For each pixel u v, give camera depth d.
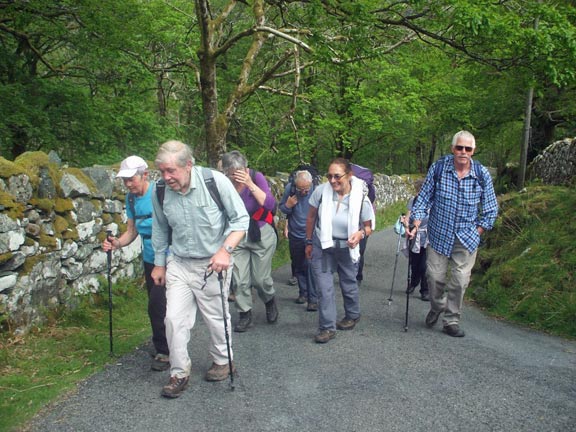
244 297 5.22
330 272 4.97
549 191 8.55
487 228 4.97
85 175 5.88
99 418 3.32
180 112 19.64
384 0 9.45
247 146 19.66
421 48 11.12
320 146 23.56
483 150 25.19
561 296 5.67
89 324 5.19
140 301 6.11
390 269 9.16
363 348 4.69
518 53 8.62
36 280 4.80
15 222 4.50
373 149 28.00
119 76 13.84
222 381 3.92
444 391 3.76
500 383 3.91
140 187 4.01
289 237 6.38
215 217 3.62
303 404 3.54
